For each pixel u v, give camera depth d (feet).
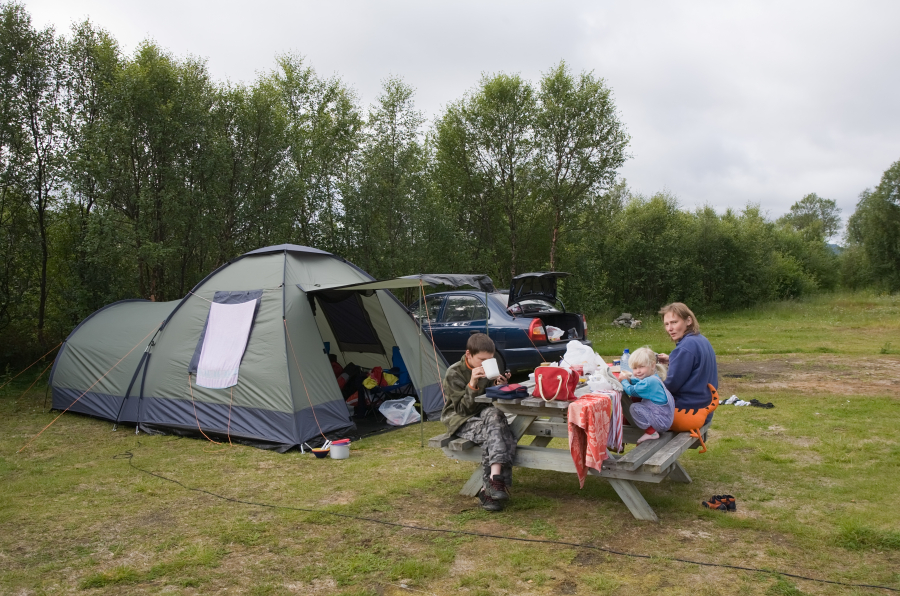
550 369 13.24
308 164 48.06
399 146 53.83
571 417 12.74
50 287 43.86
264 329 21.94
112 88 36.73
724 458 17.84
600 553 11.51
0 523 13.94
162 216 38.70
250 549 12.24
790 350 43.62
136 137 37.58
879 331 57.16
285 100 54.70
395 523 13.42
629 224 88.69
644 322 71.87
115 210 36.96
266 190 42.60
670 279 85.20
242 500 15.33
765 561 11.03
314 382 21.66
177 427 22.59
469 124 63.16
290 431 20.30
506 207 65.21
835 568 10.69
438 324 33.06
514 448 14.25
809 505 13.93
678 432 14.80
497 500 13.92
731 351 44.24
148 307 28.78
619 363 16.47
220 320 22.99
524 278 31.04
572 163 63.46
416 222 54.03
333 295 23.08
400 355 26.96
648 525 12.91
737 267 90.12
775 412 23.71
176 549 12.35
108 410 25.17
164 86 37.81
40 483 16.94
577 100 60.75
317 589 10.47
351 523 13.47
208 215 39.73
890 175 108.88
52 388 28.19
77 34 40.70
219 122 41.75
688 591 9.91
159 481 17.07
